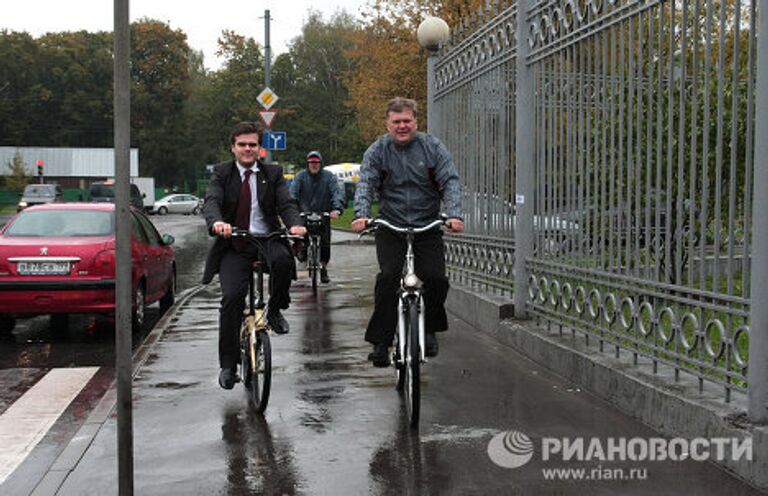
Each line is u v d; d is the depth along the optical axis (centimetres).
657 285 538
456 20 2806
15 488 448
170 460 478
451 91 1061
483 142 928
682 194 509
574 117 673
